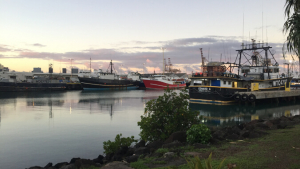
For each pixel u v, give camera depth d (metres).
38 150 16.47
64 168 9.58
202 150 10.32
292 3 8.80
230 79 44.00
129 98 61.38
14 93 78.50
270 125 17.73
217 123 27.59
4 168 13.11
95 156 15.25
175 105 14.67
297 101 52.06
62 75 131.00
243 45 50.91
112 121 28.00
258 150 9.74
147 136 14.41
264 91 45.81
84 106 43.56
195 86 45.59
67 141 18.88
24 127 24.52
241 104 44.31
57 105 45.09
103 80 105.81
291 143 10.52
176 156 9.56
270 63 53.97
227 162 8.22
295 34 8.34
